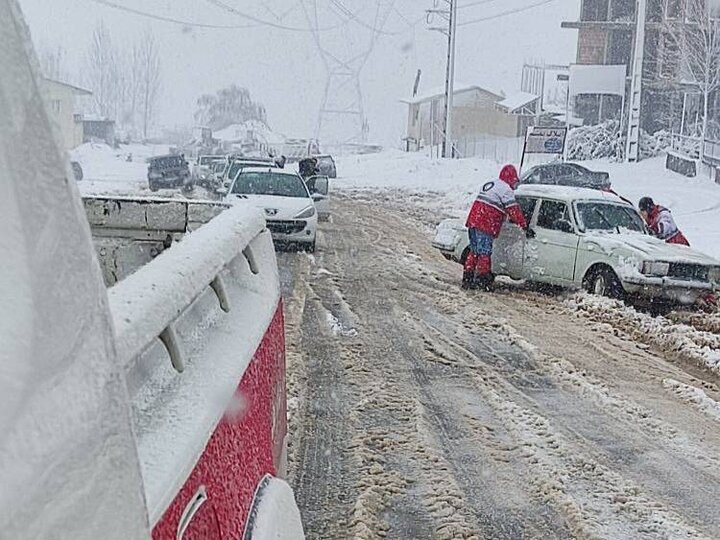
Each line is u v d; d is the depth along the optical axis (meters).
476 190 39.97
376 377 8.12
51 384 1.23
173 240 4.78
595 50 50.16
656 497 5.57
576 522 5.09
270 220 17.09
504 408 7.32
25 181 1.27
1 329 1.18
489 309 11.99
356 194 41.25
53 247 1.30
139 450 1.71
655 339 10.50
